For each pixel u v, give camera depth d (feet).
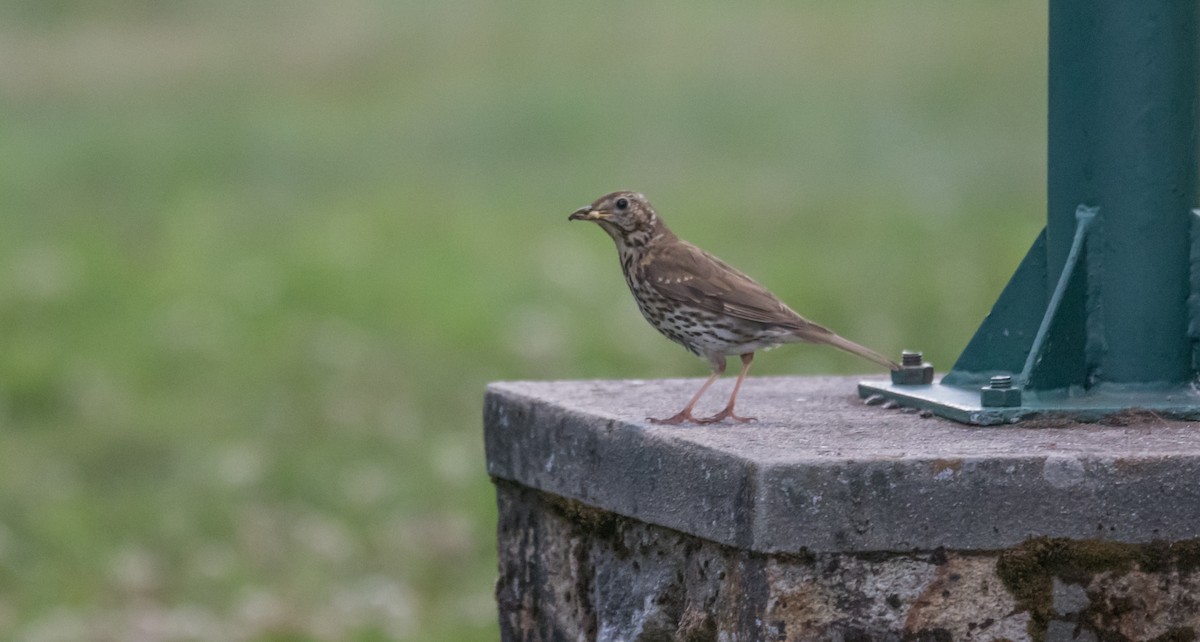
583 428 20.36
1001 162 87.86
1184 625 17.31
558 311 61.36
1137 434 18.54
